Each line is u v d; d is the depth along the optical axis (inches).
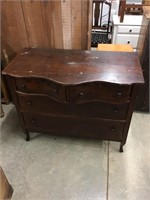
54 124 59.5
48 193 52.1
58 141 67.2
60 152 63.3
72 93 48.6
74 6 55.8
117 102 49.1
